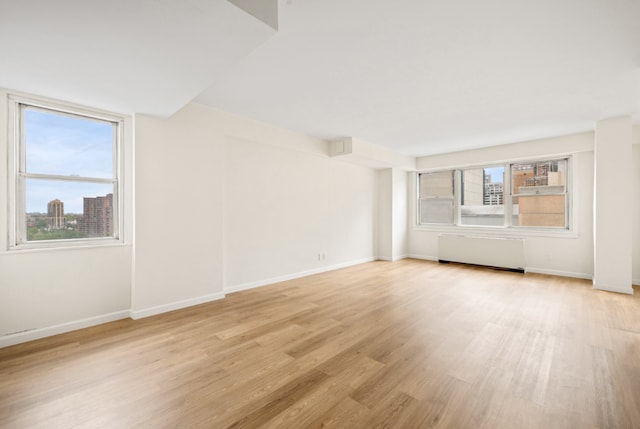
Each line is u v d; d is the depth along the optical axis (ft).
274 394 6.28
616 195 14.05
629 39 7.51
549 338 9.00
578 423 5.36
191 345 8.60
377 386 6.56
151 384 6.64
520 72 9.38
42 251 9.23
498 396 6.18
